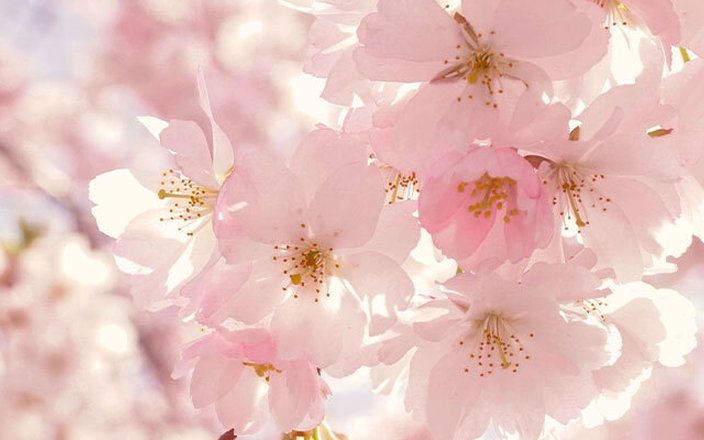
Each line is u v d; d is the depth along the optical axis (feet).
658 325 1.21
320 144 1.11
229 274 1.11
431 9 1.09
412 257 1.15
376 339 1.13
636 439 3.28
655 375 3.23
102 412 3.12
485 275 1.10
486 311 1.15
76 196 3.33
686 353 1.22
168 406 3.31
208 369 1.18
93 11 3.66
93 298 3.10
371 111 1.11
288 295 1.13
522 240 1.08
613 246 1.15
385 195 1.12
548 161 1.12
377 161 1.16
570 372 1.15
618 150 1.11
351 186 1.11
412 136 1.10
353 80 1.11
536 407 1.18
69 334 3.06
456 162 1.07
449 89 1.10
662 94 1.14
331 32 1.14
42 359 3.04
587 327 1.15
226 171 1.18
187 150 1.16
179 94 3.55
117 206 1.24
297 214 1.12
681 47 1.16
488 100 1.10
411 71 1.10
